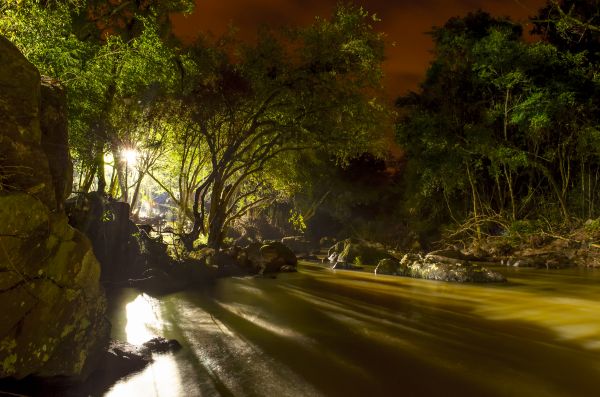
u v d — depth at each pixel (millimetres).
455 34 31000
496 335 8336
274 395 5004
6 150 4207
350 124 18047
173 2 15367
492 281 15914
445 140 30359
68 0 10516
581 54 25125
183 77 16328
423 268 16766
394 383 5586
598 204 29219
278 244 18766
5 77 4254
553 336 8398
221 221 18656
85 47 10148
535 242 28531
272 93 17656
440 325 8938
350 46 16531
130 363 5570
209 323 8203
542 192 32531
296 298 11312
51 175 4863
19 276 4273
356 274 17594
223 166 18078
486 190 35875
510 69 27016
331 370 5934
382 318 9312
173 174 22969
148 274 11758
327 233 43188
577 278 18266
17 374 4309
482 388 5551
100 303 5270
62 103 5332
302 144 19594
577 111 27281
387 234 41906
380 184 42906
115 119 14406
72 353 4730
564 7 27344
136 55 11000
